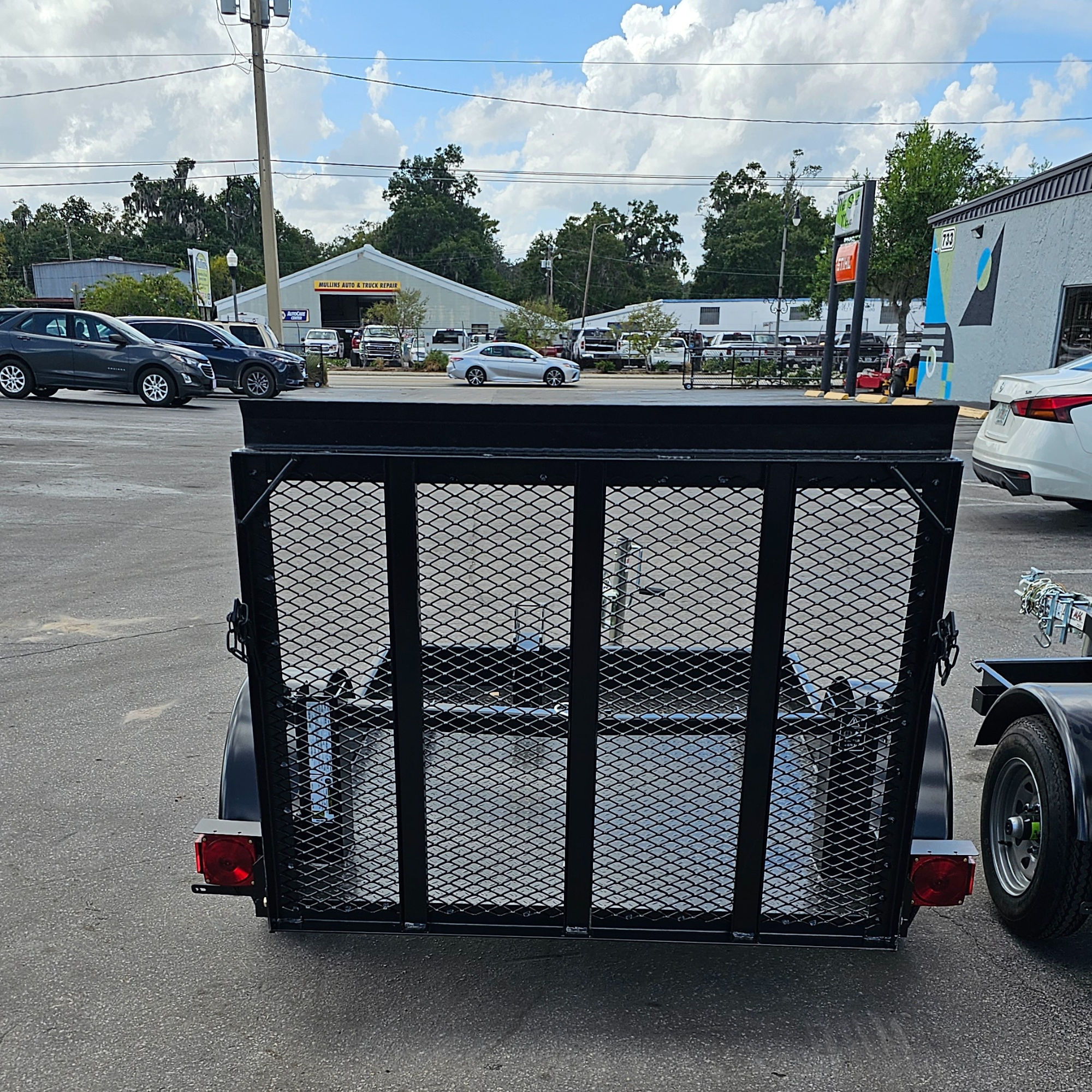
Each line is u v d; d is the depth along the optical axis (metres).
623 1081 2.19
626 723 2.34
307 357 30.09
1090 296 15.64
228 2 24.03
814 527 2.05
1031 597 3.53
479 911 2.37
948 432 1.95
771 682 2.11
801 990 2.51
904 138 35.41
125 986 2.50
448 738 2.33
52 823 3.36
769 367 36.44
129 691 4.57
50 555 7.02
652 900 2.38
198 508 8.70
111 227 117.69
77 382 17.00
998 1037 2.34
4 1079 2.18
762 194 96.12
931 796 2.38
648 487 2.01
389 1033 2.34
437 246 95.81
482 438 2.00
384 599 2.18
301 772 2.31
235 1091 2.15
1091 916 2.58
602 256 98.50
